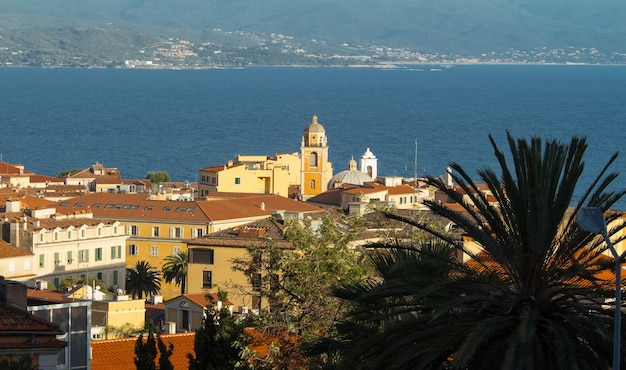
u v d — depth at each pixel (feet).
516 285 162.30
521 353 148.66
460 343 155.43
